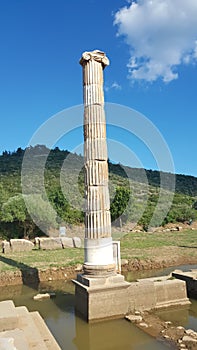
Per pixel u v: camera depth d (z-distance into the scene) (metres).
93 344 7.70
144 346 7.46
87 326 8.83
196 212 41.25
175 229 34.50
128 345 7.56
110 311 9.33
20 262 17.62
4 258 19.22
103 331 8.46
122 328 8.59
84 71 10.95
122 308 9.51
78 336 8.18
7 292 13.13
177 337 7.89
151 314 9.66
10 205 27.47
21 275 15.14
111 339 7.95
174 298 10.48
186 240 26.56
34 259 18.53
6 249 22.42
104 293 9.36
